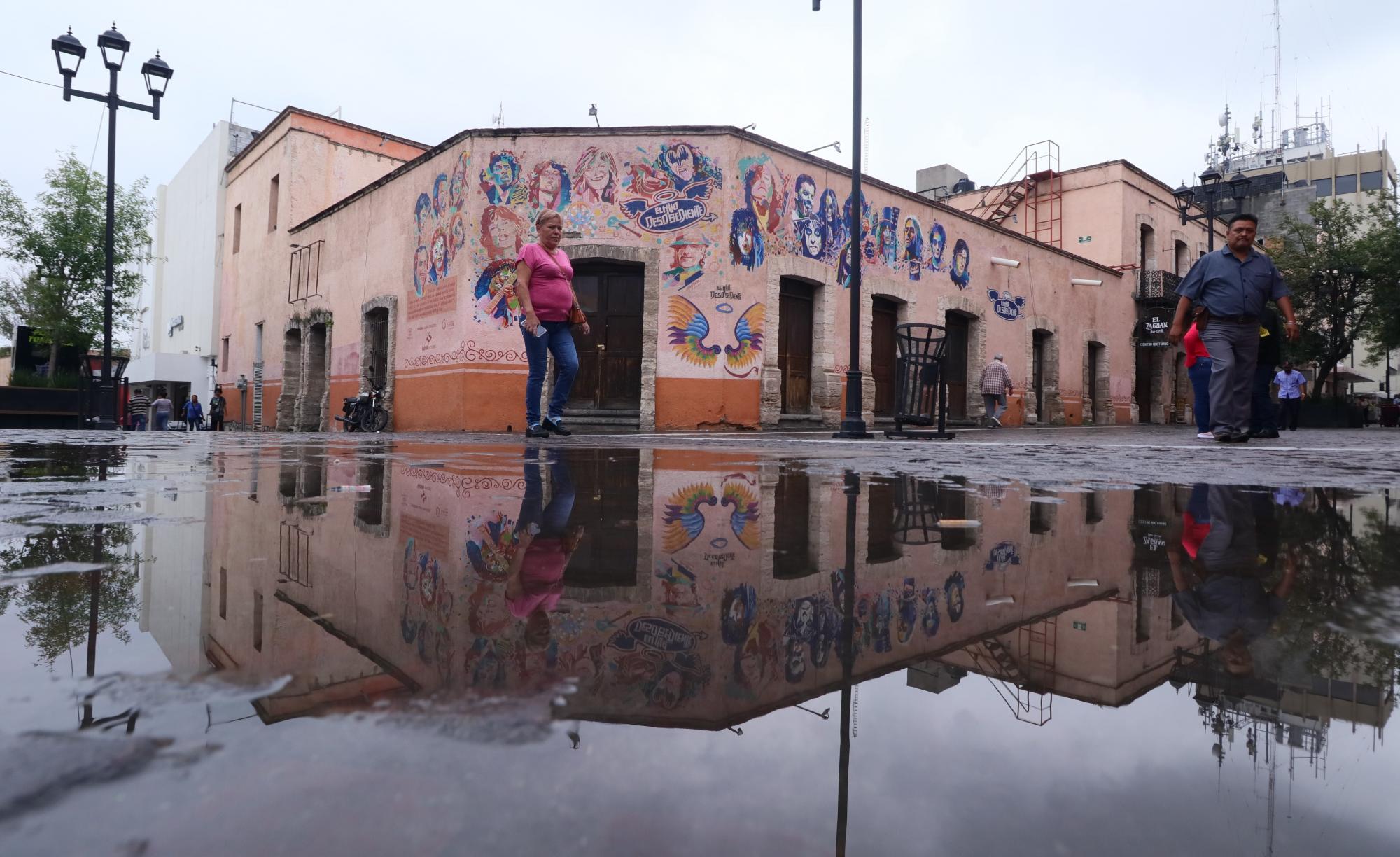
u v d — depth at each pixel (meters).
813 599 0.76
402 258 13.37
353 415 13.14
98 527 1.17
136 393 30.11
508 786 0.30
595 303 11.55
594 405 11.45
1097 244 20.17
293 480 2.10
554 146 11.48
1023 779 0.33
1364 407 25.05
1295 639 0.60
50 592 0.70
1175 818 0.29
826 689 0.48
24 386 16.09
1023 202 21.31
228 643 0.53
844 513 1.50
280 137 18.27
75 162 21.77
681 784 0.31
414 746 0.35
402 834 0.25
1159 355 21.69
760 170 11.78
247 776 0.30
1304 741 0.40
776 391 11.76
